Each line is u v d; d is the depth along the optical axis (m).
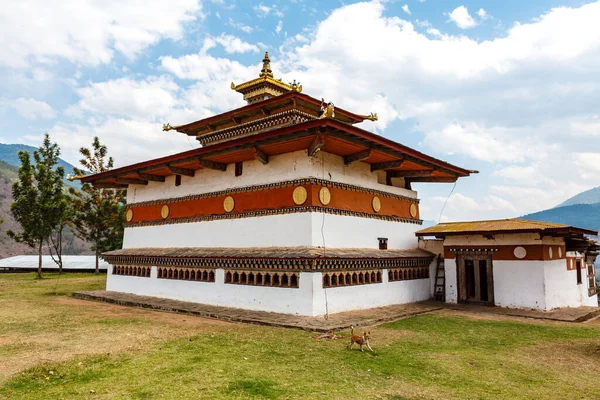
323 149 14.46
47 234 32.53
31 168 33.00
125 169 19.31
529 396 6.25
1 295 19.58
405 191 18.86
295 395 6.11
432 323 12.47
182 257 17.03
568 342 10.00
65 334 10.57
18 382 6.64
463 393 6.34
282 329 11.36
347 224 15.22
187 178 18.94
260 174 15.82
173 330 11.23
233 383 6.62
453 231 16.52
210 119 21.22
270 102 18.89
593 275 19.36
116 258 20.92
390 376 7.13
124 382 6.66
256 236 15.43
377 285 15.46
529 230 14.61
